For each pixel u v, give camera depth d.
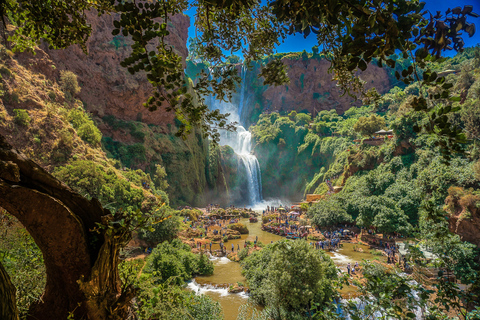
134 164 54.12
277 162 90.88
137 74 59.88
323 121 91.25
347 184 54.47
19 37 4.17
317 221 43.19
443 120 1.93
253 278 22.50
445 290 4.02
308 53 104.25
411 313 3.82
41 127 35.94
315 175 81.25
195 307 11.55
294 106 107.50
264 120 99.25
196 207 63.81
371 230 38.28
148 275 5.43
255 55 4.27
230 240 40.34
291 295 16.42
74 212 3.24
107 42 56.81
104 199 29.92
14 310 2.27
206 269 25.97
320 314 4.46
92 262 3.22
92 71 53.72
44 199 2.93
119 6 2.42
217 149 79.62
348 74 3.58
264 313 17.42
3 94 33.62
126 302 3.16
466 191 26.67
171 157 62.31
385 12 1.85
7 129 32.22
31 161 3.13
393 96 74.31
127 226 3.08
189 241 35.75
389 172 44.97
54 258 3.13
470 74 41.03
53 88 43.47
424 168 38.78
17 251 4.49
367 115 85.12
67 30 4.07
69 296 3.25
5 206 2.88
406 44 2.02
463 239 25.11
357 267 23.81
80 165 30.78
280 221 50.50
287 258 17.22
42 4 3.80
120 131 56.09
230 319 18.19
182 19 78.38
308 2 2.06
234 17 2.85
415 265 4.69
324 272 19.47
